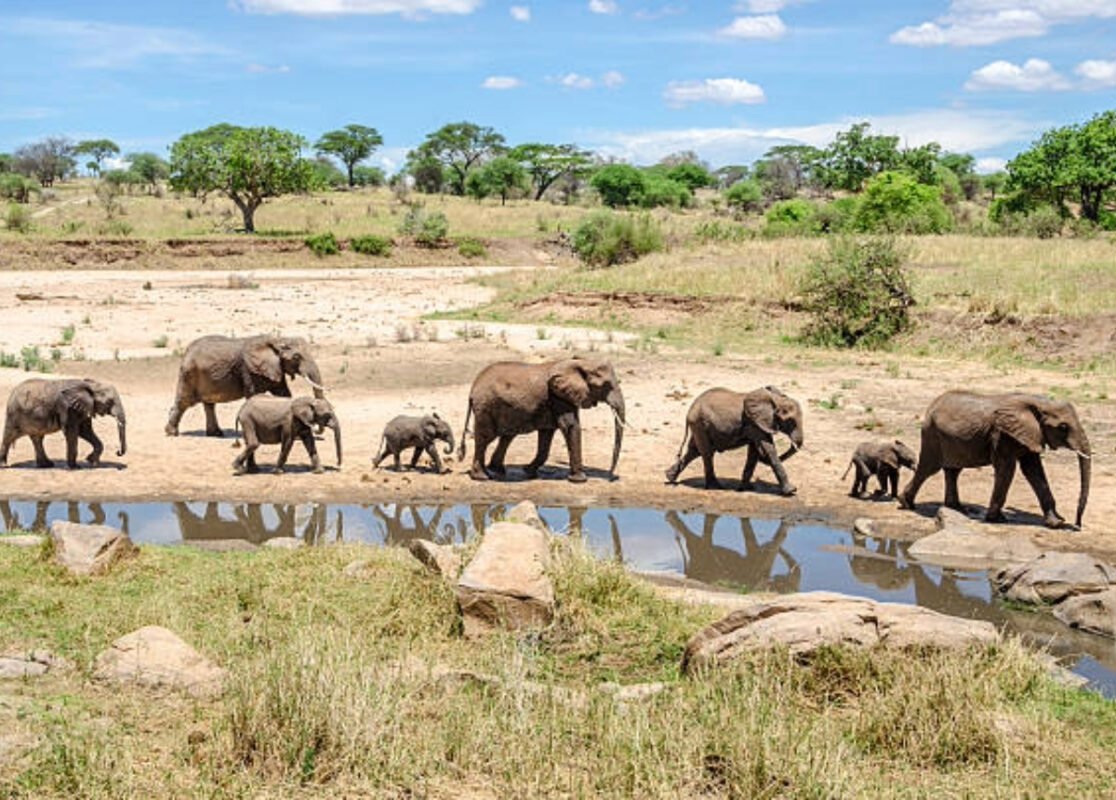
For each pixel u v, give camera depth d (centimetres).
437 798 573
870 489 1606
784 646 754
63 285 4712
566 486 1600
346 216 7988
